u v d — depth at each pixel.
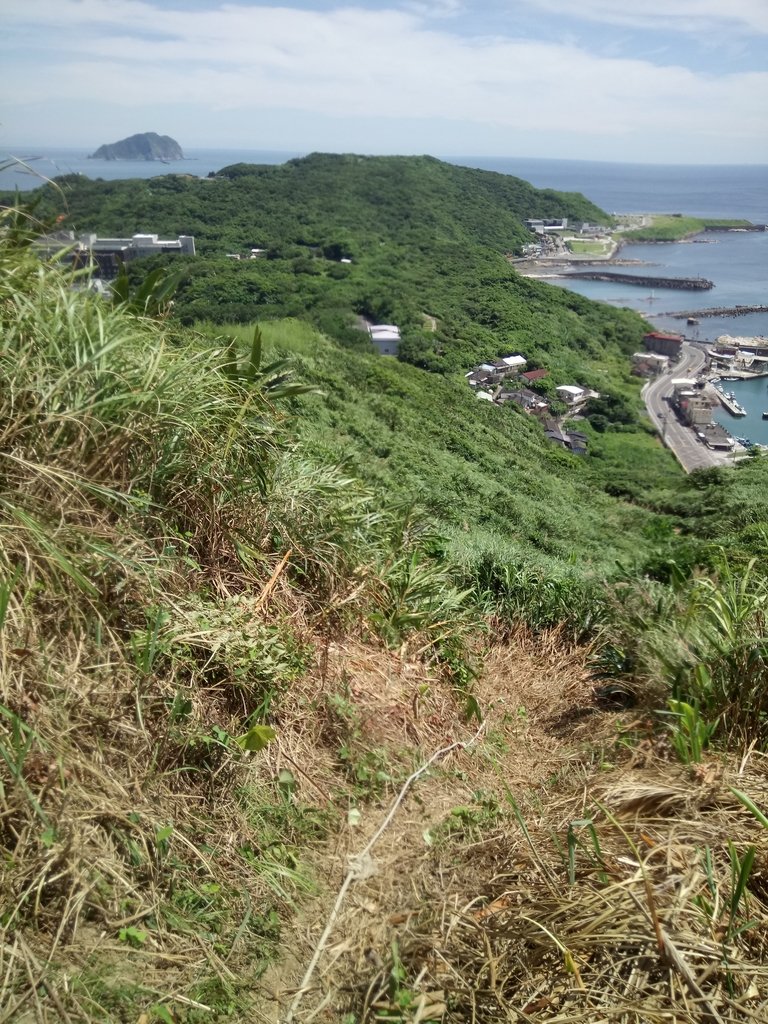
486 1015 1.34
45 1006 1.21
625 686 3.13
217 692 2.01
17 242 2.43
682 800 1.81
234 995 1.39
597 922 1.40
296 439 3.16
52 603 1.71
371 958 1.51
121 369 2.23
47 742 1.46
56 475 1.80
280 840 1.79
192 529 2.41
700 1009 1.24
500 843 1.88
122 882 1.44
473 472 18.97
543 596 4.40
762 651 2.37
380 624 2.82
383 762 2.20
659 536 14.51
